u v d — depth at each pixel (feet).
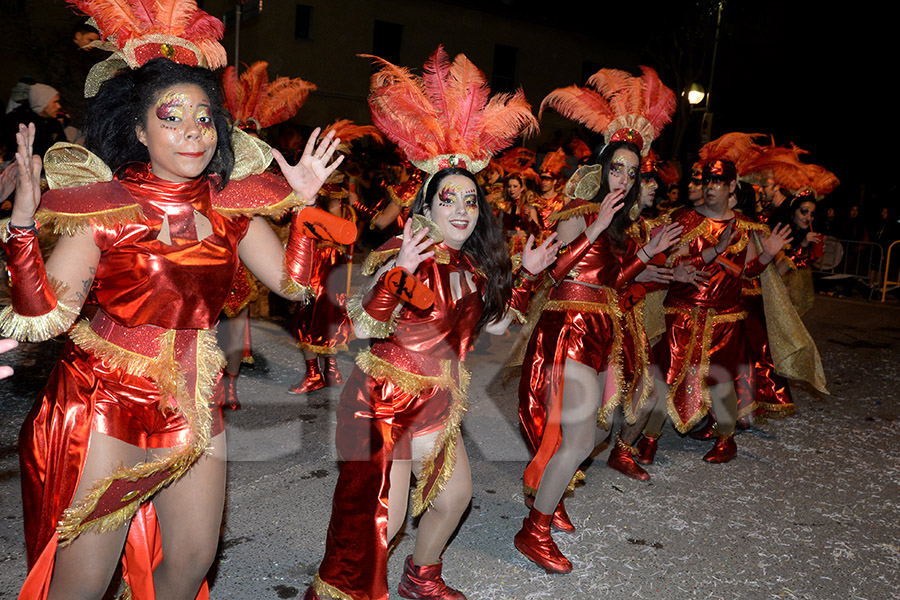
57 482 6.72
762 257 15.03
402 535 11.26
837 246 40.01
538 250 9.98
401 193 18.29
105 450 6.79
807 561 11.37
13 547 10.14
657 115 12.03
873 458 16.05
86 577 6.89
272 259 7.77
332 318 16.46
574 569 10.71
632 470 14.21
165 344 7.01
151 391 6.97
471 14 61.11
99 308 6.99
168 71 6.75
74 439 6.74
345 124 18.72
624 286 11.92
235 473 12.85
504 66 64.03
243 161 7.54
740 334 15.20
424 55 59.72
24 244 6.09
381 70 9.29
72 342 7.06
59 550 6.80
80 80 17.79
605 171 11.46
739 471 14.90
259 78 17.58
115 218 6.60
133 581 7.65
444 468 8.73
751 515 12.87
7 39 19.54
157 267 6.79
